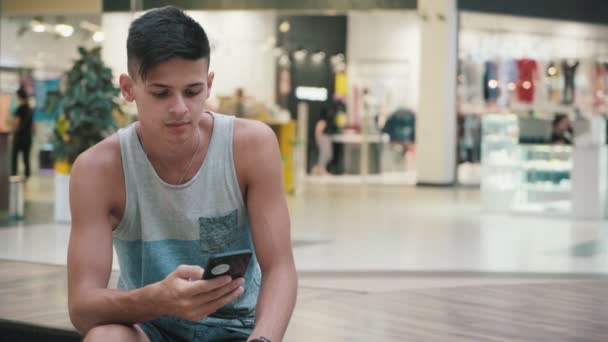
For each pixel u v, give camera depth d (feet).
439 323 8.51
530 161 36.47
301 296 10.26
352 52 59.98
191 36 6.27
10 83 55.47
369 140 58.80
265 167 7.01
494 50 54.70
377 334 7.98
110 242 6.90
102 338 6.31
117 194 6.96
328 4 50.34
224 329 7.25
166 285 6.20
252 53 57.26
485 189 37.32
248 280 7.37
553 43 56.18
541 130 40.19
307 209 37.52
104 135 30.35
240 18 55.98
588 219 35.37
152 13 6.32
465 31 53.83
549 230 30.73
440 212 36.88
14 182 31.42
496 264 22.06
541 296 10.09
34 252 22.68
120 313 6.46
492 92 54.75
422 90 53.42
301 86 60.64
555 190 35.94
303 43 59.82
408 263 22.11
